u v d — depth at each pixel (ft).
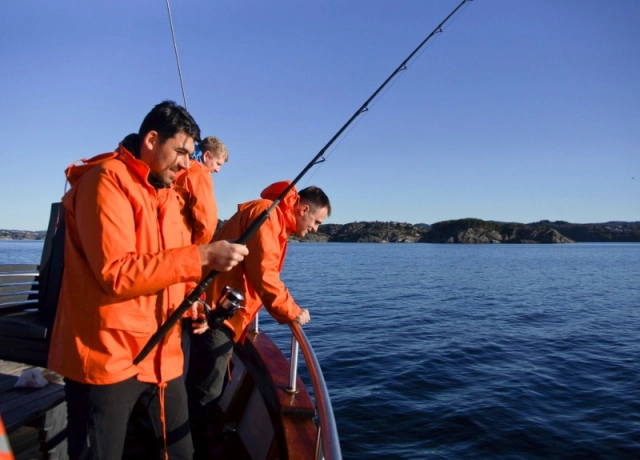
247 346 10.73
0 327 8.73
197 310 8.77
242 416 10.54
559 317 53.01
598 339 40.68
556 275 122.42
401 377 28.35
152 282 5.30
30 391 8.17
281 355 9.82
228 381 11.64
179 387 6.55
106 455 5.68
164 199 6.24
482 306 61.41
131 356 5.72
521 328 45.68
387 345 37.01
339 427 21.20
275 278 8.21
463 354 34.24
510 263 180.86
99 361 5.49
